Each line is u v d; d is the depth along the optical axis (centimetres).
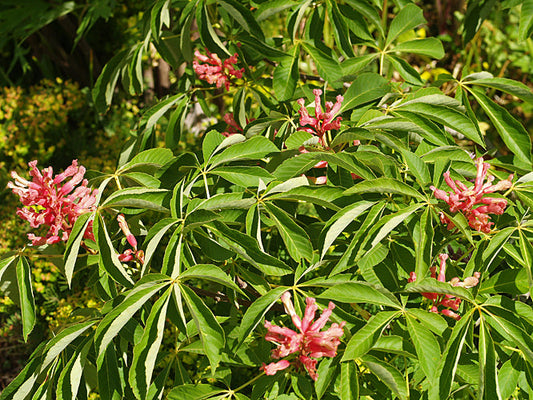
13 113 484
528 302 236
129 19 545
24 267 172
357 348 147
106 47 552
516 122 199
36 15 491
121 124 479
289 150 179
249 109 245
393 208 172
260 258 159
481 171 160
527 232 165
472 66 512
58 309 325
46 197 163
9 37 505
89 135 497
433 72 496
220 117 475
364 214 175
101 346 145
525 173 189
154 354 146
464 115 187
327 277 161
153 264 314
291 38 209
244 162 201
